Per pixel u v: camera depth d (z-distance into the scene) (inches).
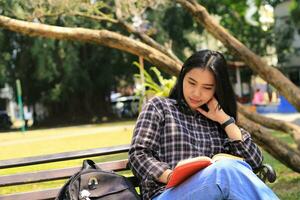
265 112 1002.7
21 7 232.5
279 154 225.1
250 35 1082.1
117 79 1159.6
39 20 252.5
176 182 108.7
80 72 1045.8
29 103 1109.1
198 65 123.7
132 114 1143.6
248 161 128.3
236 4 516.1
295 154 226.4
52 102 1123.9
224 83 126.0
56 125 1048.8
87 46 1082.1
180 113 127.0
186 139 124.2
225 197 101.8
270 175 127.2
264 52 1138.7
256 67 248.1
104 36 227.5
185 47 1114.7
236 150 127.5
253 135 222.1
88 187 113.3
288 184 250.1
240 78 1185.4
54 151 453.4
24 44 1038.4
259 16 527.8
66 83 1040.2
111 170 134.2
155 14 1000.2
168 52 252.5
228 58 1098.1
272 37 1130.7
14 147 521.7
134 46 230.5
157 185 118.3
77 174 115.0
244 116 244.1
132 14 261.4
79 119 1115.9
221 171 102.8
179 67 230.4
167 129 124.0
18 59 1056.2
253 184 102.2
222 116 128.3
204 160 106.1
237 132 127.9
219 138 129.0
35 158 131.0
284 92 245.1
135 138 122.0
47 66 1003.3
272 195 102.1
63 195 113.8
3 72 1047.6
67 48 1013.2
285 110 984.3
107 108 1142.3
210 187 102.3
